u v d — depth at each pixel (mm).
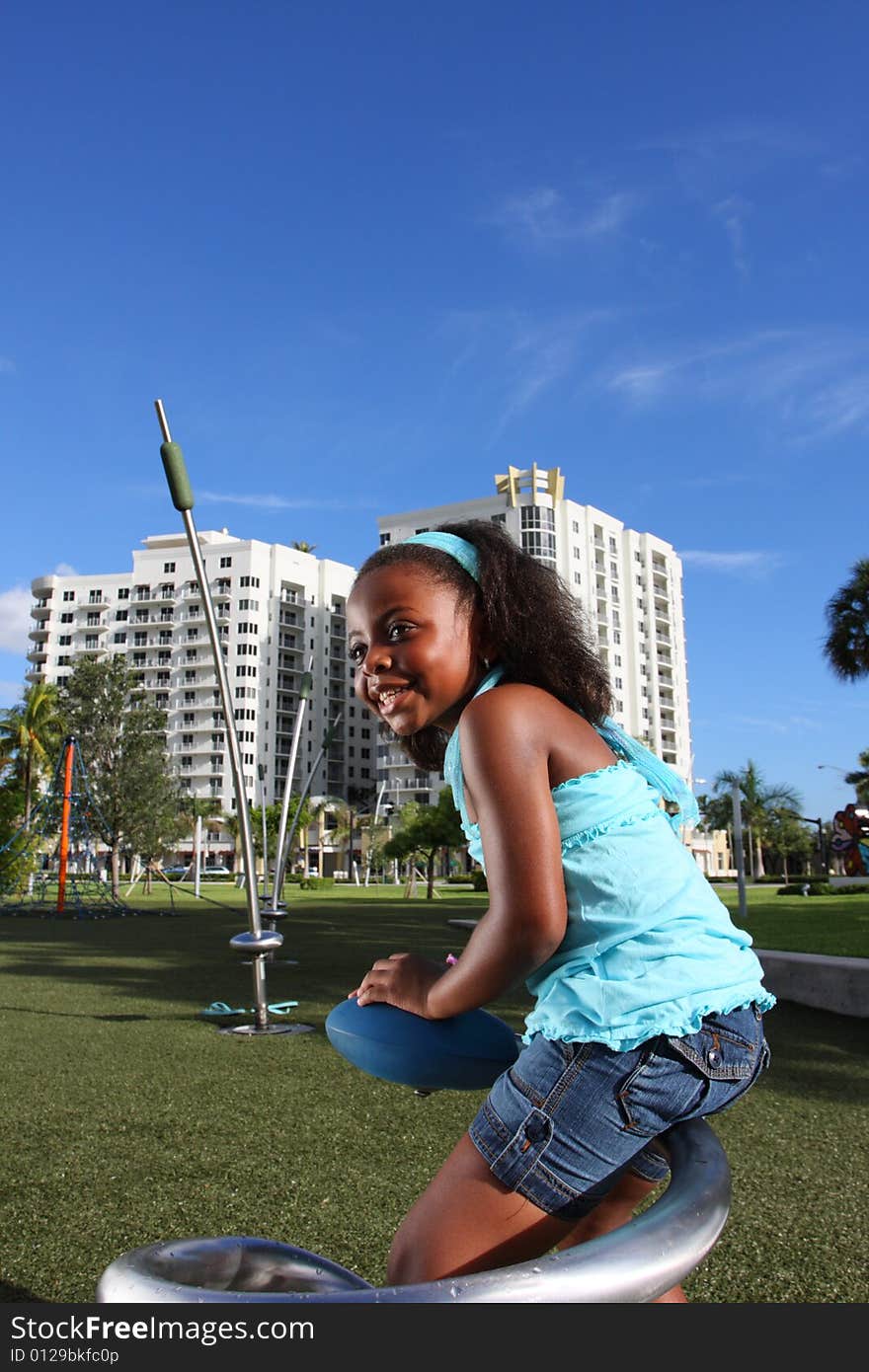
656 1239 663
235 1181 2859
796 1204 2680
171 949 12883
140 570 95062
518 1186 916
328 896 37844
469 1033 1020
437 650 1115
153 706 35969
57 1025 6109
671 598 94000
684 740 93562
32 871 28734
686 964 964
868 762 41781
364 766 96312
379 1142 3303
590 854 987
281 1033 5668
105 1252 2281
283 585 92875
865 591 20500
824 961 6840
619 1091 913
